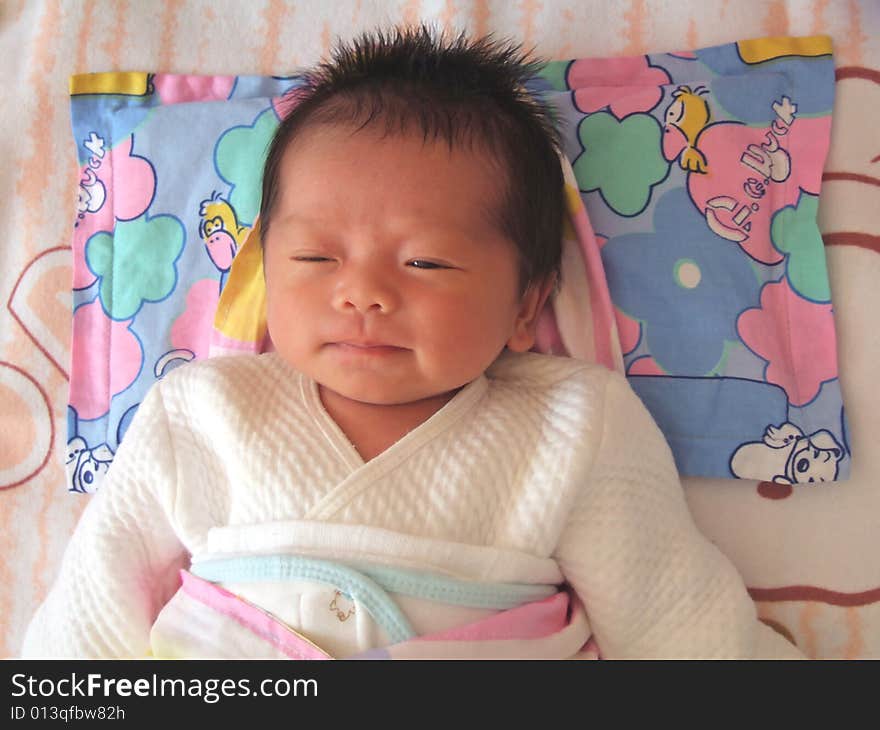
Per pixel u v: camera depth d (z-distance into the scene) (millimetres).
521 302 903
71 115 1144
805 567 979
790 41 1071
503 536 815
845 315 1016
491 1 1143
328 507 792
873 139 1047
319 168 822
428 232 798
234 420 863
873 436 995
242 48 1168
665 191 1026
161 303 1086
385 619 757
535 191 893
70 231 1146
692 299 1005
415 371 812
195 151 1098
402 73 872
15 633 1057
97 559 859
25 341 1121
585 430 840
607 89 1060
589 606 851
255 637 770
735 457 983
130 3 1178
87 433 1082
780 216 1027
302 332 818
